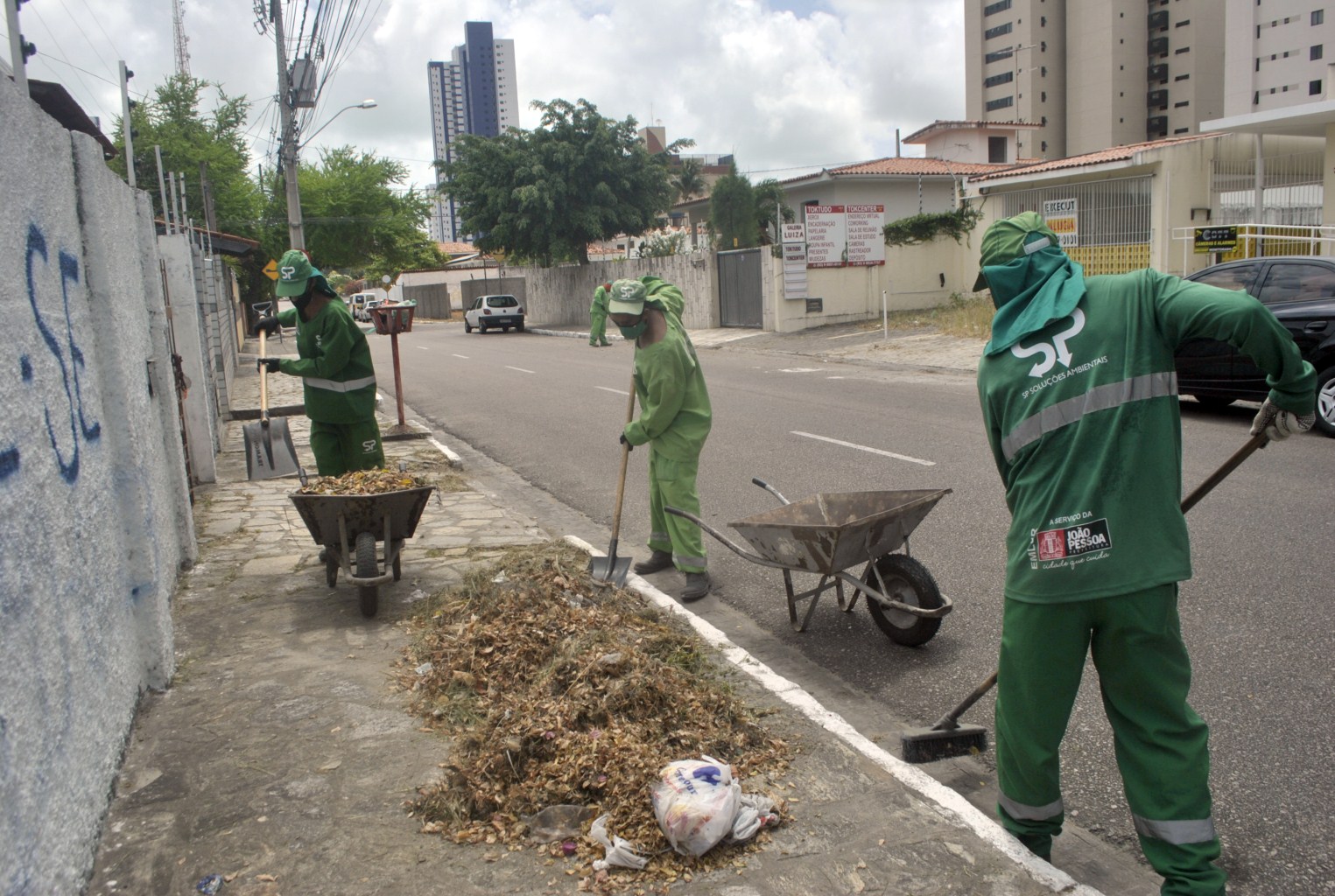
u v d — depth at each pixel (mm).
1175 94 85562
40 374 3107
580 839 3119
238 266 34312
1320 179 22109
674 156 39406
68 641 3051
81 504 3393
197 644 4875
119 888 2934
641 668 4047
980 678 4586
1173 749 2668
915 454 9562
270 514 7703
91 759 3182
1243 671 4445
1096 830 3410
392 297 61375
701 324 29391
